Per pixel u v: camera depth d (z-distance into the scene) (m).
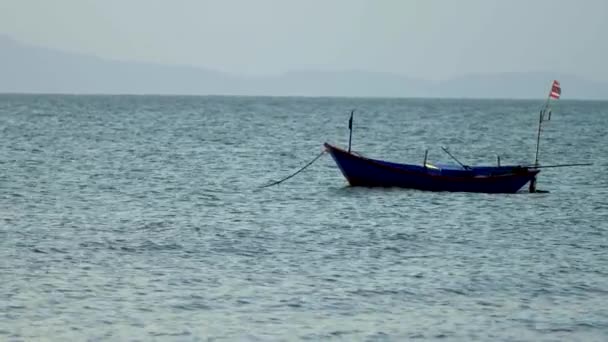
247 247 84.25
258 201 117.00
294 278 71.56
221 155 189.62
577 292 68.62
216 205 112.81
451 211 109.00
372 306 63.78
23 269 72.31
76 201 114.12
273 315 61.16
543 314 62.44
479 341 56.69
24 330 56.50
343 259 79.50
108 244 84.12
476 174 127.12
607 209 113.44
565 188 136.62
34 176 141.50
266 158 185.12
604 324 60.34
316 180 143.50
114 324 58.25
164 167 160.88
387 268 76.00
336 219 102.12
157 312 61.09
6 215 100.62
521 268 76.62
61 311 60.62
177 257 78.94
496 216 106.06
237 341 55.66
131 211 106.31
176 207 110.38
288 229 94.88
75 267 73.75
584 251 85.12
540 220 103.81
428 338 57.06
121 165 162.75
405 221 101.38
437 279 72.00
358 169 123.38
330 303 64.38
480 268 76.44
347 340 56.41
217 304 63.38
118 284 68.25
